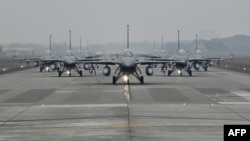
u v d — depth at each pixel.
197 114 87.81
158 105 102.06
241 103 105.50
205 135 66.44
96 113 89.88
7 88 147.50
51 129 72.44
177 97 118.50
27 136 66.69
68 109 96.19
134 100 112.00
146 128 72.69
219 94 125.81
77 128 73.12
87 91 136.12
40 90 140.00
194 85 157.88
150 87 149.88
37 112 92.00
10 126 75.56
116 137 65.31
